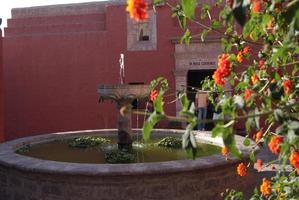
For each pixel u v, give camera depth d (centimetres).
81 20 1391
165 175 491
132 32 1332
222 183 537
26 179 532
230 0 161
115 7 1340
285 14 162
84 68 1365
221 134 167
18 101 1407
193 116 165
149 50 1323
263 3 222
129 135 699
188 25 1248
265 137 263
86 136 852
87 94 1365
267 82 237
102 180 485
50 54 1385
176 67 1305
